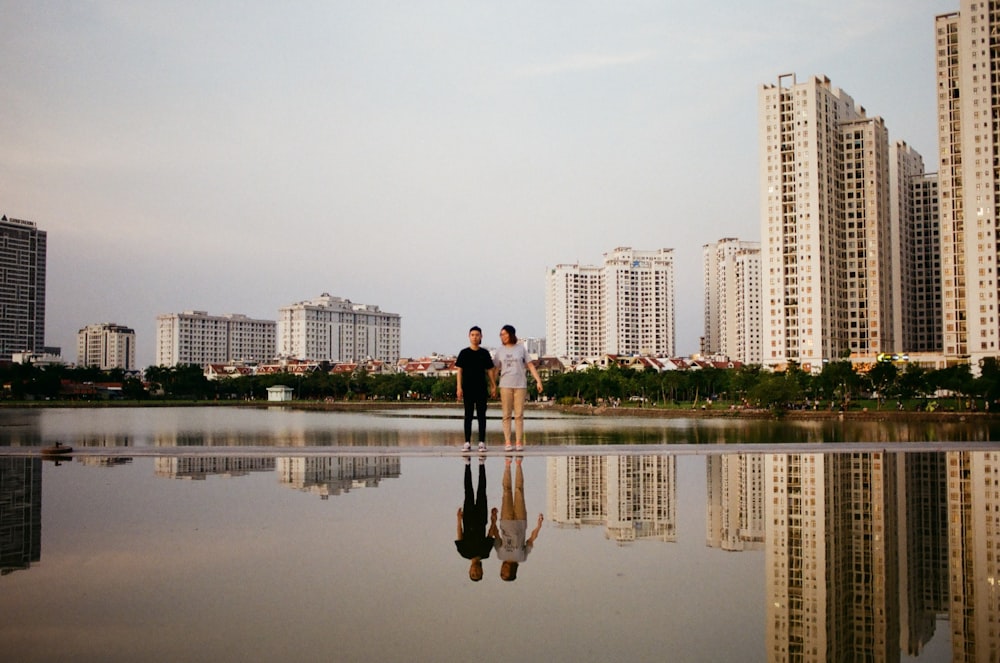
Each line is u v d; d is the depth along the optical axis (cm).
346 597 724
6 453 2153
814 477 1631
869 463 1909
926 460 1989
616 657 574
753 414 13675
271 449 2170
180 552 896
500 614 679
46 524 1058
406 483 1498
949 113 16700
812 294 17775
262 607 693
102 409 17788
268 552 898
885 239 19150
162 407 19938
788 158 18262
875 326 18600
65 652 582
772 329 18288
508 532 1027
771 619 670
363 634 622
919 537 1015
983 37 15588
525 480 1555
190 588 749
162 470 1711
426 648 591
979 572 834
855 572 835
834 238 18525
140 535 989
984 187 15475
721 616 681
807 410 13675
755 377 15150
